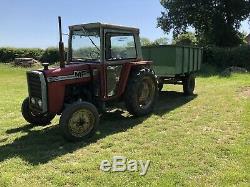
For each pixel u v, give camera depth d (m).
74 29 7.77
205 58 22.62
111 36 7.50
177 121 7.87
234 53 22.02
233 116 8.19
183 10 30.77
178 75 10.62
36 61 26.31
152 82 8.49
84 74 7.21
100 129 7.29
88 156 5.80
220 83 14.19
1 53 28.75
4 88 13.64
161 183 4.79
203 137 6.66
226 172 5.09
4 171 5.24
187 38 31.33
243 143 6.26
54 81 6.71
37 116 7.50
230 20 30.72
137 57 8.26
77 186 4.77
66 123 6.36
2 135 7.06
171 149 6.05
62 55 6.98
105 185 4.79
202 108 9.15
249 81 14.50
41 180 4.95
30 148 6.22
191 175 5.04
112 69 7.59
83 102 6.61
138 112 8.15
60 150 6.09
